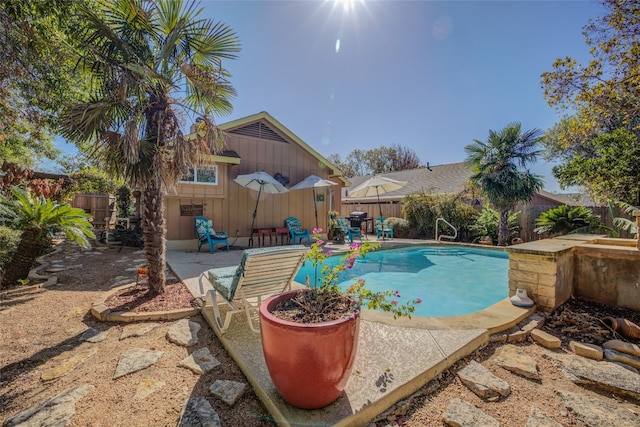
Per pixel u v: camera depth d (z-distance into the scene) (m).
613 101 6.89
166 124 3.93
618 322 2.98
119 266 6.06
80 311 3.64
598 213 10.30
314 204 11.30
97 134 3.65
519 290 3.65
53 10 4.15
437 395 2.13
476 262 8.28
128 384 2.22
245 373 2.31
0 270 4.51
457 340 2.69
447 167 18.47
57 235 10.84
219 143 4.64
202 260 6.84
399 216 15.62
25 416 1.89
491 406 2.01
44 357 2.61
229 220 9.36
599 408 1.99
